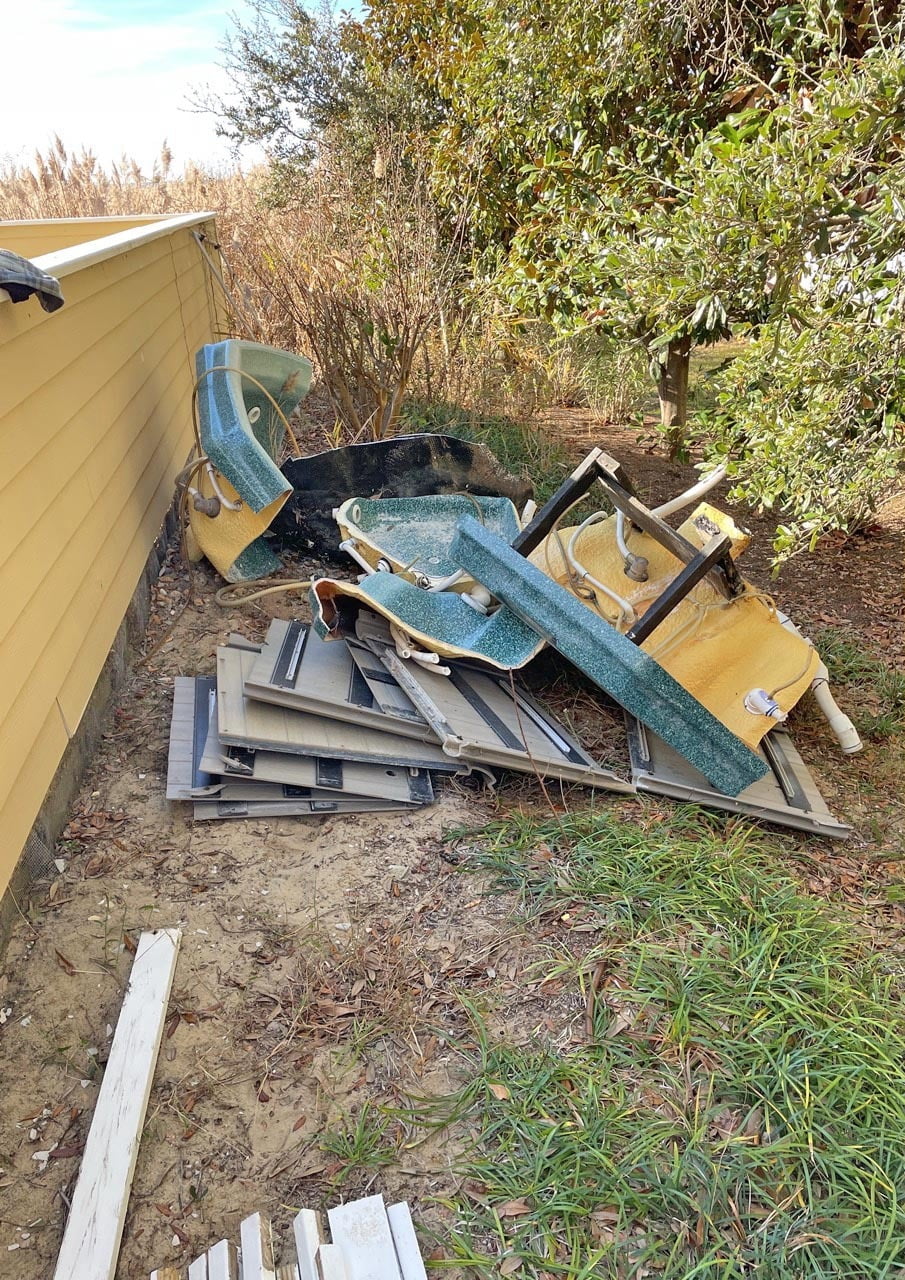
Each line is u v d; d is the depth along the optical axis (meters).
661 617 3.56
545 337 8.80
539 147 6.79
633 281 4.33
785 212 3.61
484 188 7.53
